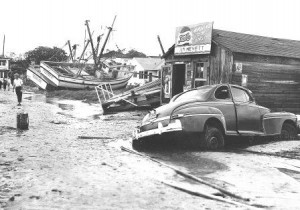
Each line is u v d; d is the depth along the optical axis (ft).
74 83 168.45
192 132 29.84
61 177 21.12
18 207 15.66
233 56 51.55
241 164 25.46
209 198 17.66
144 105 77.51
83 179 20.86
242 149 32.07
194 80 58.65
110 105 74.13
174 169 23.58
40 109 75.82
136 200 17.21
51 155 27.76
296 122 38.45
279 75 56.80
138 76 223.30
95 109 85.15
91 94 133.08
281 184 20.58
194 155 28.86
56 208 15.71
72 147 32.12
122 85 184.03
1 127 43.24
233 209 16.01
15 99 102.94
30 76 196.44
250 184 20.53
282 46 62.23
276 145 34.04
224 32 60.39
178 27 61.21
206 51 54.75
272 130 35.45
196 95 32.53
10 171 22.06
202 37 55.57
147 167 24.58
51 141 34.99
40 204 16.17
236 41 56.49
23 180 20.11
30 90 198.18
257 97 54.34
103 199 17.24
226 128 31.96
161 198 17.58
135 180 21.01
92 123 54.85
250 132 33.37
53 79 169.78
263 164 25.55
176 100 33.45
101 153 29.63
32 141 34.22
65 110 80.18
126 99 75.31
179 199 17.48
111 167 24.39
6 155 26.89
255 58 53.93
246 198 17.75
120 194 18.13
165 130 29.71
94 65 187.01
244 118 33.14
